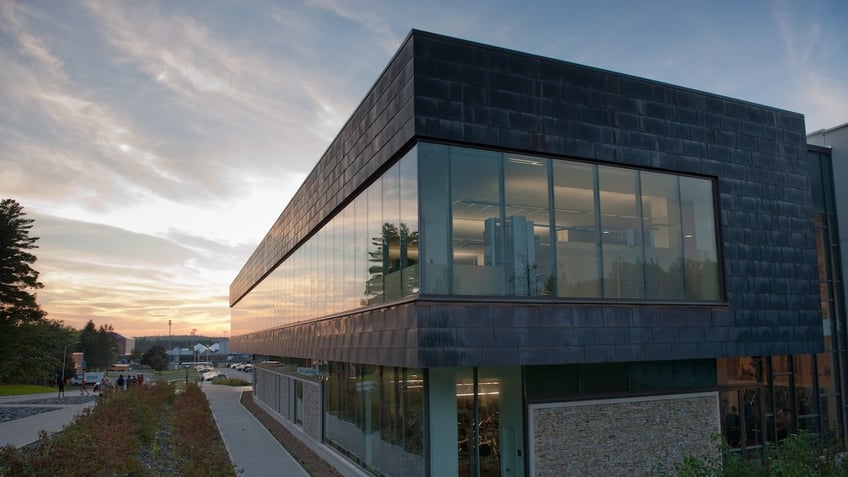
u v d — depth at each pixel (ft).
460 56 36.27
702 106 44.57
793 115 49.03
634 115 41.47
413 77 34.91
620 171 40.88
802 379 52.06
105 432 45.24
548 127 38.17
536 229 37.32
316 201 63.77
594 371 40.40
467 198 35.70
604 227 39.68
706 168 43.93
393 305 37.45
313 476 48.85
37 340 208.33
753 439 47.11
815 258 48.11
